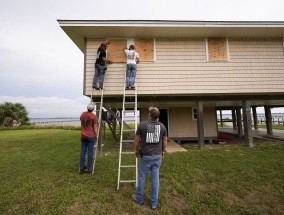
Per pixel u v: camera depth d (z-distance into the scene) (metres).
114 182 5.00
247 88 8.44
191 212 4.13
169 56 8.40
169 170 5.74
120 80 8.01
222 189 4.92
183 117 11.73
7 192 4.64
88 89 7.89
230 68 8.52
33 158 7.48
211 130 11.56
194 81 8.30
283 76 8.66
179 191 4.74
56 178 5.30
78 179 5.14
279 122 24.66
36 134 16.86
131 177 5.29
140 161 4.06
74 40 8.63
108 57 8.11
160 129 3.99
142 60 8.27
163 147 4.19
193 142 11.76
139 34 8.16
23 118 31.66
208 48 8.57
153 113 4.03
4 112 30.75
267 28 7.96
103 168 5.93
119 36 8.27
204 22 7.66
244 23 7.79
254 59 8.67
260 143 9.63
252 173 5.62
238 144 10.11
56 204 4.08
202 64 8.45
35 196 4.41
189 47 8.53
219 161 6.48
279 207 4.42
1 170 6.10
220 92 8.31
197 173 5.59
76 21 7.31
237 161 6.46
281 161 6.41
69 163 6.55
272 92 8.55
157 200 4.08
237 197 4.69
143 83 8.14
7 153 8.59
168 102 9.09
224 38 8.68
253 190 4.92
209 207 4.32
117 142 11.31
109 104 9.55
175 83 8.23
